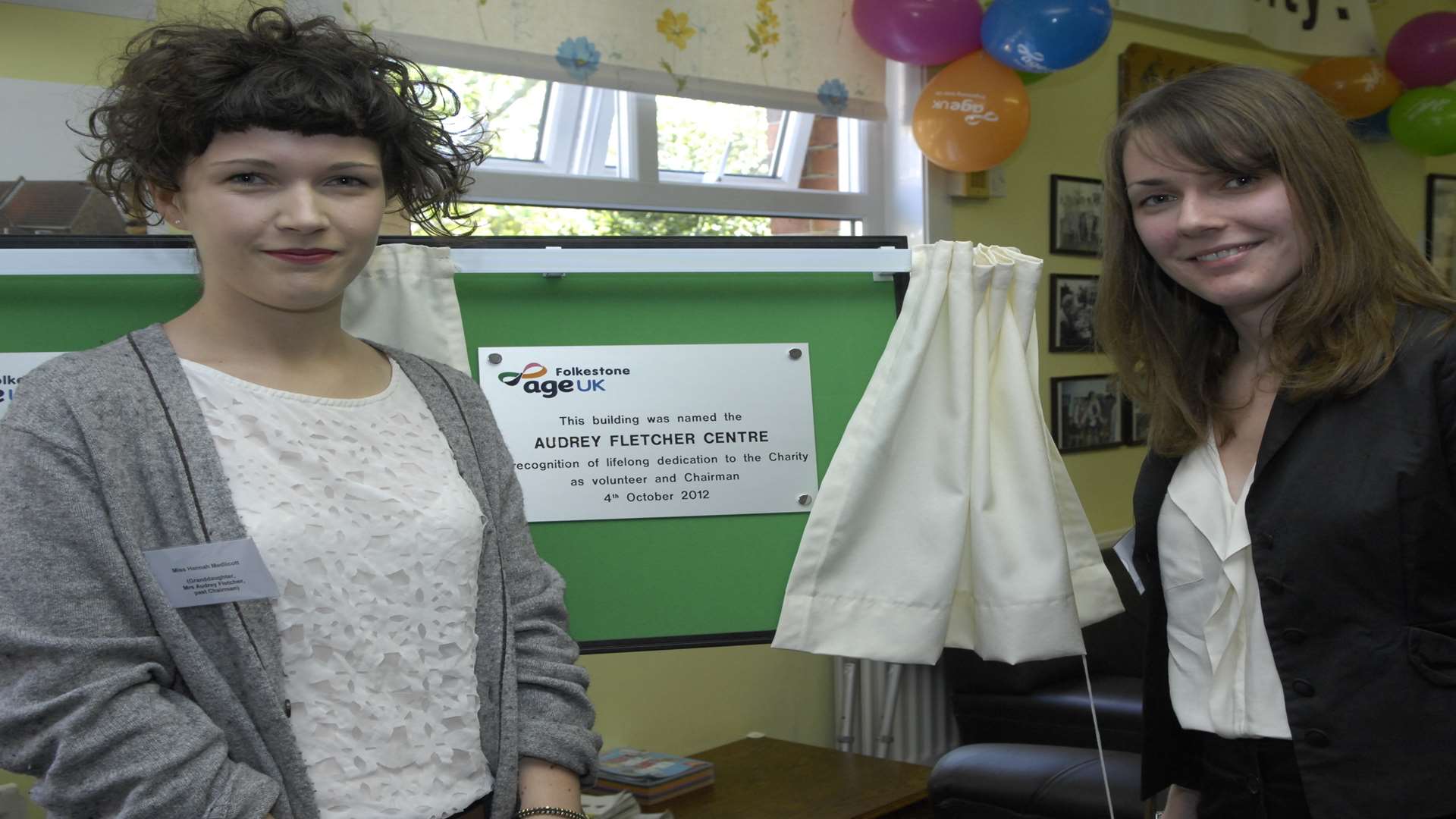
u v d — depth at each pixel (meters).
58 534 0.94
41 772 0.94
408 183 1.18
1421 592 1.22
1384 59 4.62
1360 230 1.26
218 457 1.01
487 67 2.85
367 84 1.06
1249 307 1.37
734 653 3.46
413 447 1.15
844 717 3.57
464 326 1.53
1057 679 3.44
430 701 1.09
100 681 0.93
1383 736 1.23
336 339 1.15
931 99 3.38
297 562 1.02
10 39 2.07
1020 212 4.06
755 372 1.59
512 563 1.22
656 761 2.91
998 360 1.61
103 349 1.04
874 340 1.62
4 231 2.05
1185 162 1.30
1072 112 4.25
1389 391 1.24
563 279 1.56
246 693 1.00
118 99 1.08
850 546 1.55
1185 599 1.46
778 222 3.74
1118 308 1.52
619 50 3.08
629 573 1.54
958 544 1.55
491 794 1.14
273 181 1.03
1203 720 1.44
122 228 2.13
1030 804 2.59
